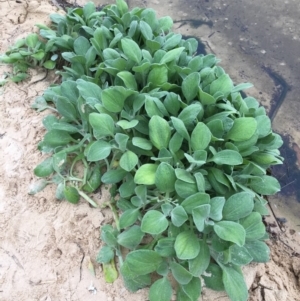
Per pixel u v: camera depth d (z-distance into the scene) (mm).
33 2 911
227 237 464
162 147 542
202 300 519
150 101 562
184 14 993
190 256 467
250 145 554
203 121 591
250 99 668
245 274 556
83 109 607
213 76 630
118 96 574
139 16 772
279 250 626
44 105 710
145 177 517
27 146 666
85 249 560
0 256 562
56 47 775
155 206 548
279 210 683
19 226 585
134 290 510
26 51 777
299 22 975
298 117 803
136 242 519
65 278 539
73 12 796
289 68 885
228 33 952
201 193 493
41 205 603
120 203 561
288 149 760
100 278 537
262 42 934
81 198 603
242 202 498
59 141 614
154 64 604
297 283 589
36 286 535
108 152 549
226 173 551
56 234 573
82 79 629
